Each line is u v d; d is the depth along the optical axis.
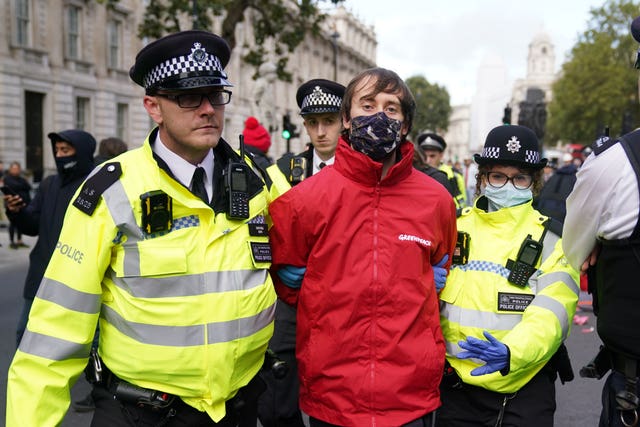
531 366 2.55
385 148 2.26
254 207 2.28
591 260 2.34
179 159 2.23
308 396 2.38
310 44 57.97
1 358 5.64
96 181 2.12
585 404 4.78
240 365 2.22
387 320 2.27
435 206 2.38
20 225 4.65
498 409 2.70
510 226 2.78
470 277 2.75
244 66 41.41
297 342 2.41
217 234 2.16
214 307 2.13
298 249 2.38
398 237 2.30
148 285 2.08
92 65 26.72
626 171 2.09
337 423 2.28
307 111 3.75
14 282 9.85
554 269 2.67
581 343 6.42
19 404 2.02
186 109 2.13
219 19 37.59
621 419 2.23
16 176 13.25
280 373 2.43
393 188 2.34
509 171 2.82
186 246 2.12
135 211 2.08
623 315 2.17
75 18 26.02
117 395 2.15
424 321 2.33
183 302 2.09
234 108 39.75
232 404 2.26
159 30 17.77
